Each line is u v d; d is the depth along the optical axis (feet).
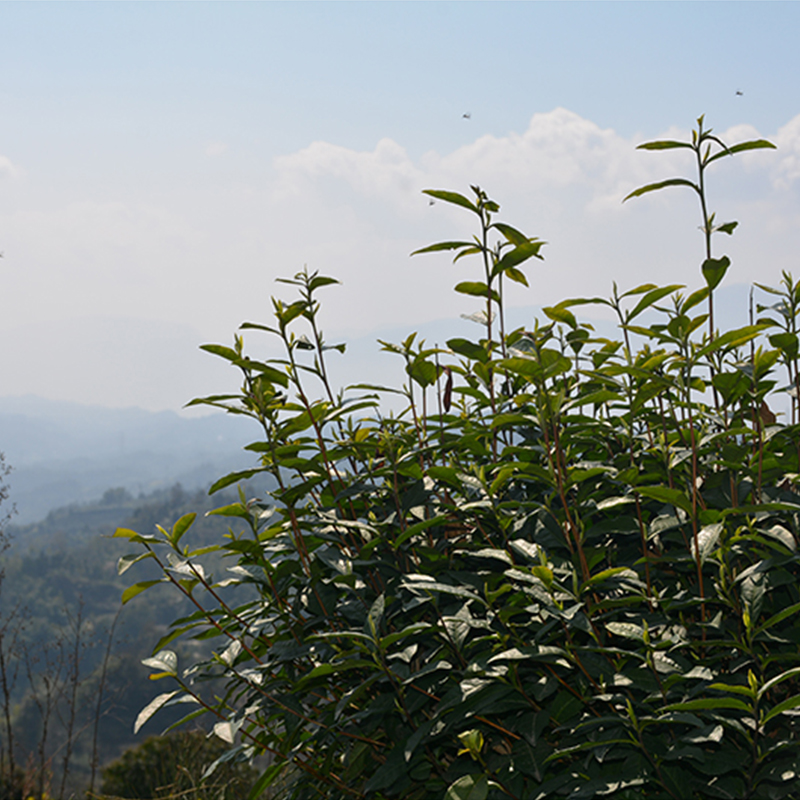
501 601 6.79
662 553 6.99
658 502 7.16
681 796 5.51
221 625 7.50
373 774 6.78
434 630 6.53
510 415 6.95
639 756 5.60
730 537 6.45
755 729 5.03
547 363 6.35
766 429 6.86
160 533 7.15
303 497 7.43
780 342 6.49
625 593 6.50
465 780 5.89
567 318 7.84
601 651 5.68
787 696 6.23
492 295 8.26
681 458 6.59
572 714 6.05
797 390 7.07
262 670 7.34
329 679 7.33
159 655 7.18
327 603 7.59
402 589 7.23
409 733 6.72
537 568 5.57
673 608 6.29
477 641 6.29
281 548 7.95
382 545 7.77
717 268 6.56
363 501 8.34
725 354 7.45
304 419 7.45
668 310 7.85
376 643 5.95
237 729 6.65
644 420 8.35
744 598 5.83
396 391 8.43
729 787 5.52
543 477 6.43
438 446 7.65
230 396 7.24
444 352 8.12
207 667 7.42
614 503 6.42
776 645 6.30
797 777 5.39
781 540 5.62
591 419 7.20
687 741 5.20
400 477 8.05
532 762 5.99
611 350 8.76
